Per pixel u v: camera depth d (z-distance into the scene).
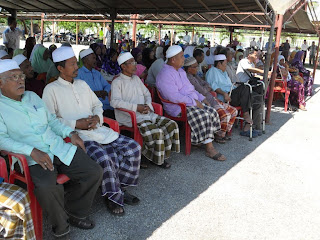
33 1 7.98
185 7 6.73
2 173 2.20
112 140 3.03
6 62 2.27
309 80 9.84
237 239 2.63
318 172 4.11
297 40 28.89
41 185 2.17
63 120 2.82
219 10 6.29
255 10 5.80
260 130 5.61
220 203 3.17
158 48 8.41
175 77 4.23
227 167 4.07
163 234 2.62
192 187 3.46
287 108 7.91
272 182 3.73
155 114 3.82
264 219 2.96
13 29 7.81
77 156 2.49
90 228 2.60
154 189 3.35
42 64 5.46
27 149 2.25
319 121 6.79
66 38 31.30
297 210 3.16
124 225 2.70
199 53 5.64
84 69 4.33
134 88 3.79
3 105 2.33
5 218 1.97
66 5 8.16
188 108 4.17
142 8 7.58
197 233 2.67
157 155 3.50
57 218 2.28
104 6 7.86
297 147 5.04
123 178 2.98
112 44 8.38
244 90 5.06
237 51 9.59
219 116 4.74
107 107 4.35
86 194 2.50
